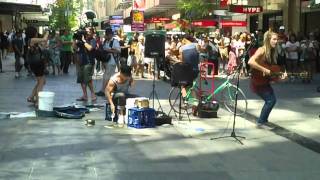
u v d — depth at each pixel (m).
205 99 12.85
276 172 7.47
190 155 8.40
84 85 14.55
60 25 62.78
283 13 31.05
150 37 13.17
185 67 11.70
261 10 28.25
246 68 23.44
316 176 7.29
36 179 6.84
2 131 9.94
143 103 10.70
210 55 22.53
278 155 8.54
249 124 11.41
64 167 7.47
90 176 7.04
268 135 10.21
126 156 8.21
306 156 8.50
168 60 19.39
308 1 27.91
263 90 11.12
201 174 7.28
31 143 8.95
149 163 7.81
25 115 11.67
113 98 11.07
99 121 11.22
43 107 11.60
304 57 21.55
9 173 7.11
